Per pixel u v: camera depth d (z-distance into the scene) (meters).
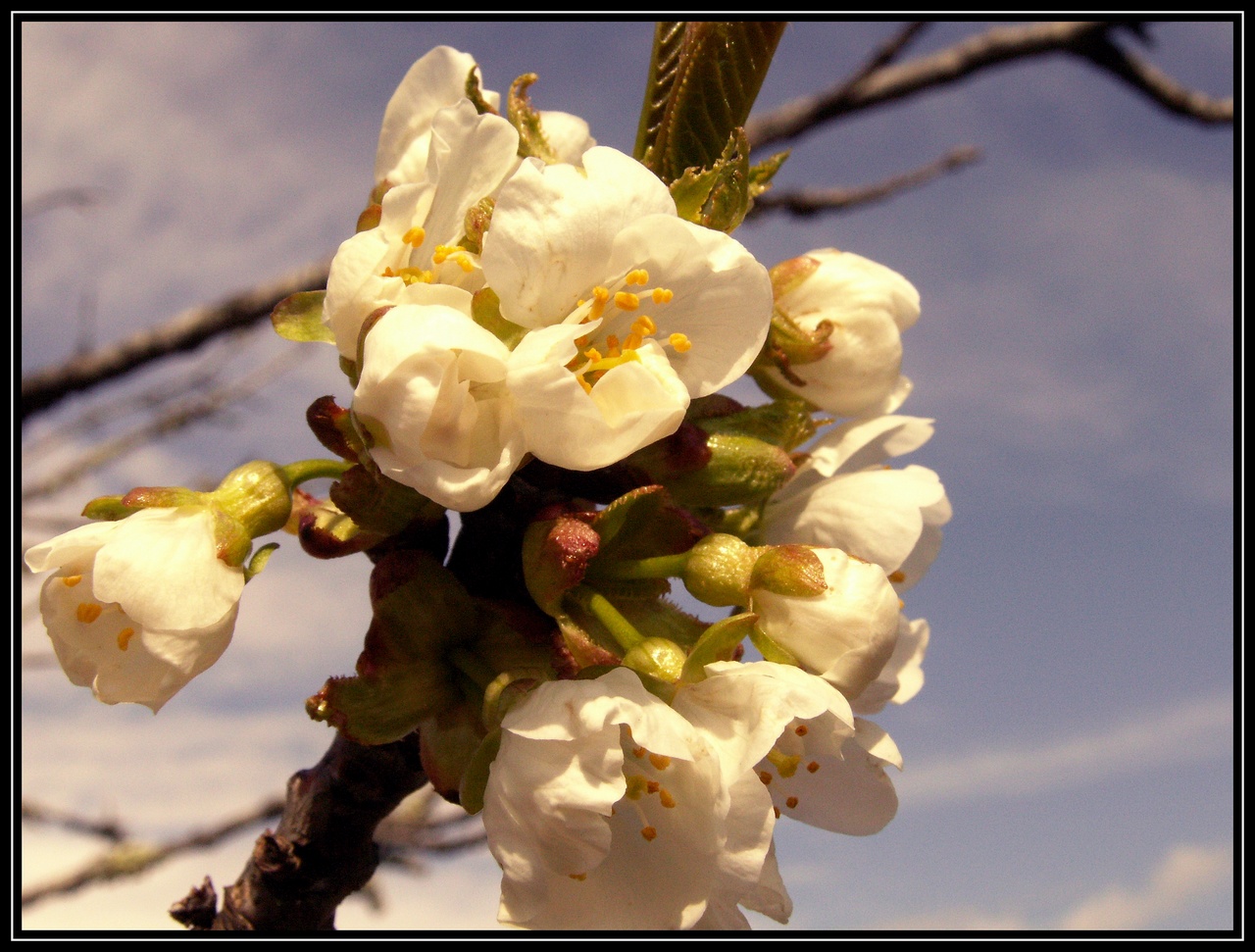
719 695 0.18
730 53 0.20
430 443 0.17
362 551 0.19
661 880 0.17
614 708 0.17
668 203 0.18
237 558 0.18
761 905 0.18
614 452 0.17
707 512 0.20
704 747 0.17
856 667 0.18
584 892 0.17
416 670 0.18
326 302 0.17
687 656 0.18
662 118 0.20
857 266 0.21
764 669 0.18
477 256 0.18
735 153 0.18
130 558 0.18
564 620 0.18
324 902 0.21
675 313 0.18
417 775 0.20
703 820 0.17
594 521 0.18
